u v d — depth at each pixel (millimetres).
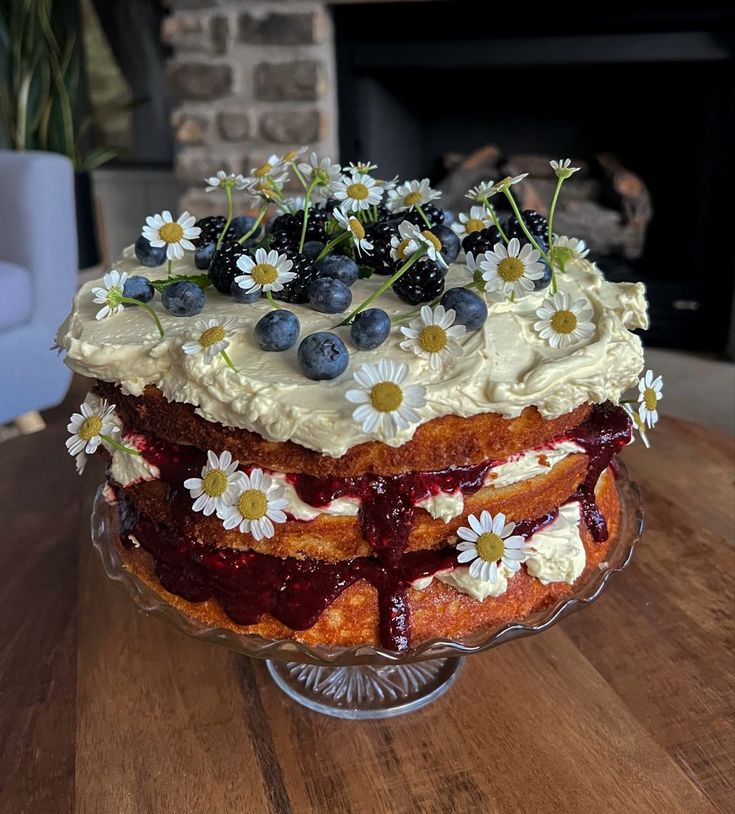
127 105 1160
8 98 1127
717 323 966
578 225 979
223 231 367
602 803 276
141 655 350
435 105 1054
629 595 378
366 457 286
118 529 360
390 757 299
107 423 321
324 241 363
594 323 322
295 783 288
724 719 309
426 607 305
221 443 295
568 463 323
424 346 286
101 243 1303
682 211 993
